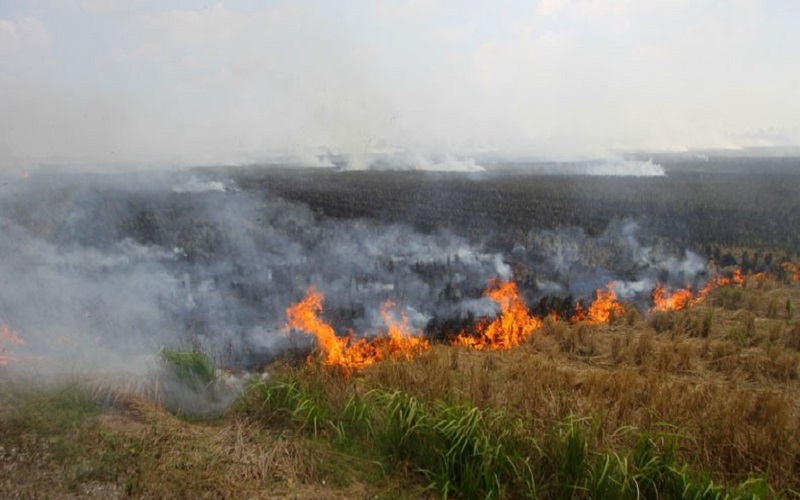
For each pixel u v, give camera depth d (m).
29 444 4.99
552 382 7.12
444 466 4.92
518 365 7.99
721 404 6.33
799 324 9.66
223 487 4.64
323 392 6.20
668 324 10.34
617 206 23.88
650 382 6.92
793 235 18.55
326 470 4.99
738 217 21.42
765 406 6.41
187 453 5.09
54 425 5.31
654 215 21.92
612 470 4.75
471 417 5.20
